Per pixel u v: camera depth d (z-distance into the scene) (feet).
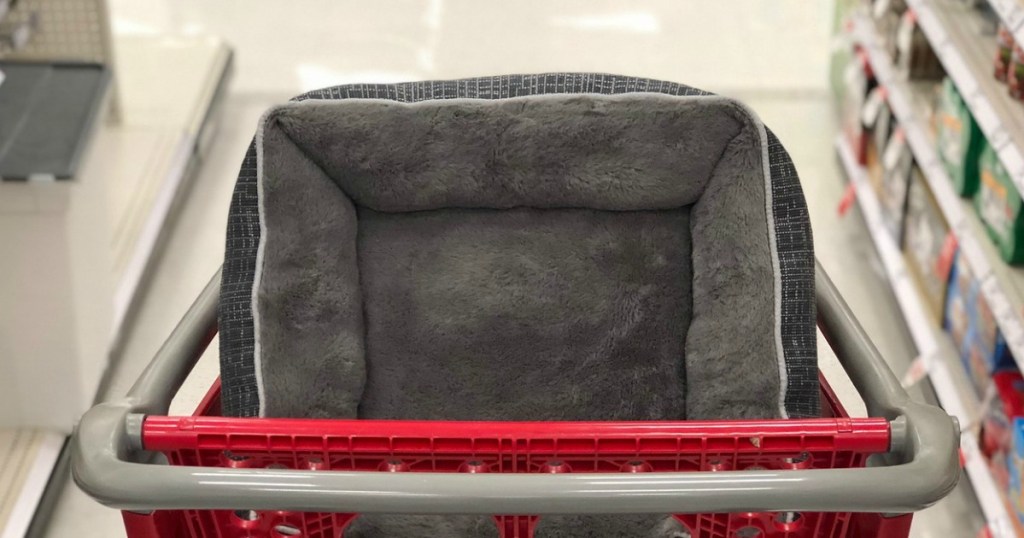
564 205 5.33
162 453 4.81
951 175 8.97
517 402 5.39
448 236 5.40
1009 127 7.63
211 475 4.22
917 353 9.71
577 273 5.36
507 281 5.36
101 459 4.31
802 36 14.97
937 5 9.39
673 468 4.60
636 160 5.14
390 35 15.11
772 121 13.05
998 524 7.70
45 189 7.48
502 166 5.16
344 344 5.21
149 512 4.49
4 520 7.69
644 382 5.38
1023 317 7.51
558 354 5.38
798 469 4.30
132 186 10.94
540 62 14.43
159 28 15.34
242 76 14.12
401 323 5.40
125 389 9.26
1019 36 7.36
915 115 9.90
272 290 5.16
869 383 4.94
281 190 5.16
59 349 8.10
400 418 5.40
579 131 5.11
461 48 14.76
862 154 11.59
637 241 5.36
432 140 5.14
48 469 8.16
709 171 5.18
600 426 4.46
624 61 14.42
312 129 5.13
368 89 5.34
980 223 8.52
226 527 4.71
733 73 14.10
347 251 5.29
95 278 8.54
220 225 11.32
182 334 5.21
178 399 7.32
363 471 4.24
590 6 15.89
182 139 11.79
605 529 5.31
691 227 5.31
